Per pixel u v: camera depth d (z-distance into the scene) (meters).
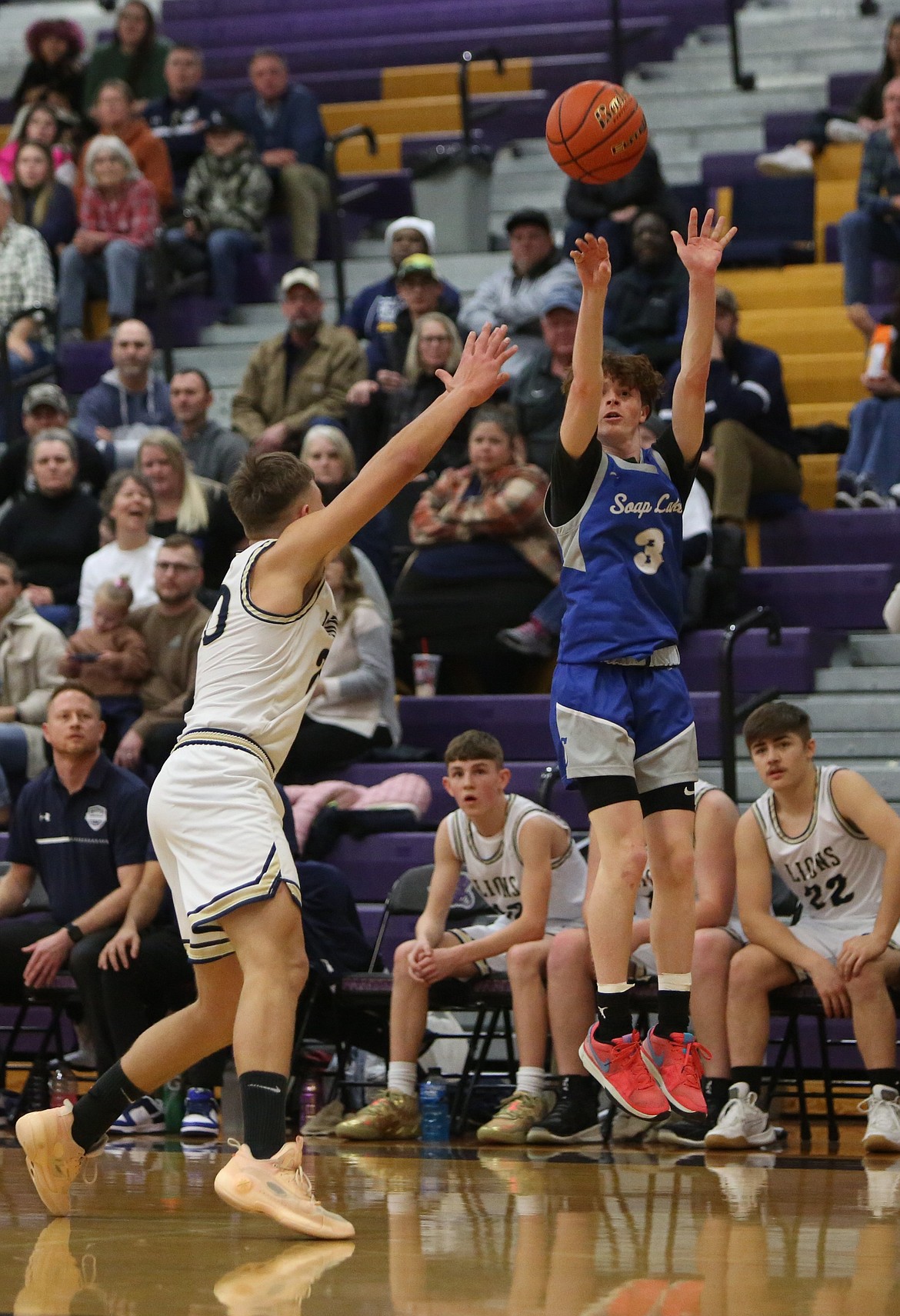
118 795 13.98
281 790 14.07
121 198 24.59
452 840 13.00
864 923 12.29
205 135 26.27
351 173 27.88
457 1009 13.21
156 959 13.39
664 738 9.40
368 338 21.59
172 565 16.50
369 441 19.48
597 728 9.23
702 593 17.39
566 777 9.42
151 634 16.75
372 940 15.05
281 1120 7.34
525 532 17.52
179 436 20.17
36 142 26.30
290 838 13.84
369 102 29.77
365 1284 6.04
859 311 21.08
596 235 20.94
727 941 12.16
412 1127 12.43
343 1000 13.04
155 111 27.64
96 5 34.50
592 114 9.59
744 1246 6.91
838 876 12.25
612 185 21.22
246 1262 6.54
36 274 24.12
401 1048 12.49
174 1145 11.97
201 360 24.48
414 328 19.66
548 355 18.94
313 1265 6.46
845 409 21.20
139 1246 6.98
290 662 7.82
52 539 18.83
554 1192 8.86
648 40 29.33
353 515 7.67
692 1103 9.45
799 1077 12.13
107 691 16.61
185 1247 6.96
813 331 22.17
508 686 18.17
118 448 20.45
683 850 9.42
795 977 12.05
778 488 18.80
